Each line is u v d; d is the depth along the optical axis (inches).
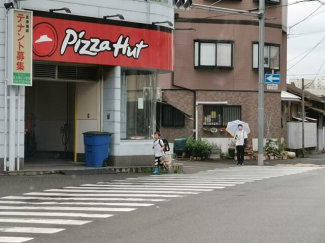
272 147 1334.9
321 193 562.3
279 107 1414.9
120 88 852.0
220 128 1328.7
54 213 446.6
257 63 1346.0
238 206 474.3
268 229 369.4
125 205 486.6
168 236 352.2
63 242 338.6
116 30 832.9
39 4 762.2
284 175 794.8
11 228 384.2
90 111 869.2
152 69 883.4
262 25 1090.1
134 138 877.8
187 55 1312.7
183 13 1304.1
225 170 926.4
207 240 337.7
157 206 478.6
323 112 1985.7
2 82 732.7
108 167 822.5
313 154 1722.4
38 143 964.6
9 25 726.5
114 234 361.1
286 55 1528.1
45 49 767.1
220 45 1322.6
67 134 925.8
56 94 940.0
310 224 385.7
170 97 1309.1
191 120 1316.4
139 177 766.5
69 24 787.4
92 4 810.2
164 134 1314.0
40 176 737.0
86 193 575.8
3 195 562.6
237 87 1333.7
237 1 1325.0
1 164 738.2
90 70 853.8
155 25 874.8
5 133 736.3
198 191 587.2
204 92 1320.1
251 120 1337.4
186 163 1139.3
